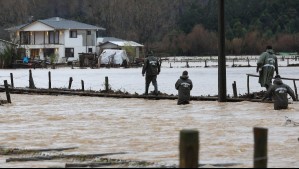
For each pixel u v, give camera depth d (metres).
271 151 23.97
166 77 110.31
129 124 34.06
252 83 88.62
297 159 22.11
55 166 21.27
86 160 22.53
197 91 72.06
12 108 45.84
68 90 62.34
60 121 36.38
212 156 23.05
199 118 36.09
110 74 122.88
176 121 34.91
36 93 62.50
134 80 98.62
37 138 28.97
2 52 151.75
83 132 30.92
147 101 49.78
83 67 162.88
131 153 24.11
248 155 23.17
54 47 184.38
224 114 37.97
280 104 39.16
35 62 155.88
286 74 124.69
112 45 193.62
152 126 32.88
